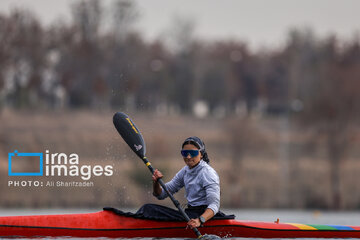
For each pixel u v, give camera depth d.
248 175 164.25
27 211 99.44
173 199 28.83
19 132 179.88
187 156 28.58
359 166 174.75
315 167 174.62
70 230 29.03
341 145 163.25
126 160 120.50
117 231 29.33
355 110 165.00
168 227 29.58
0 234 28.64
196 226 27.80
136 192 117.81
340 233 32.38
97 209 111.50
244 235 30.59
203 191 28.78
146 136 141.75
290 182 162.75
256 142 177.25
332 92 168.38
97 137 175.75
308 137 192.25
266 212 118.88
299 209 149.00
